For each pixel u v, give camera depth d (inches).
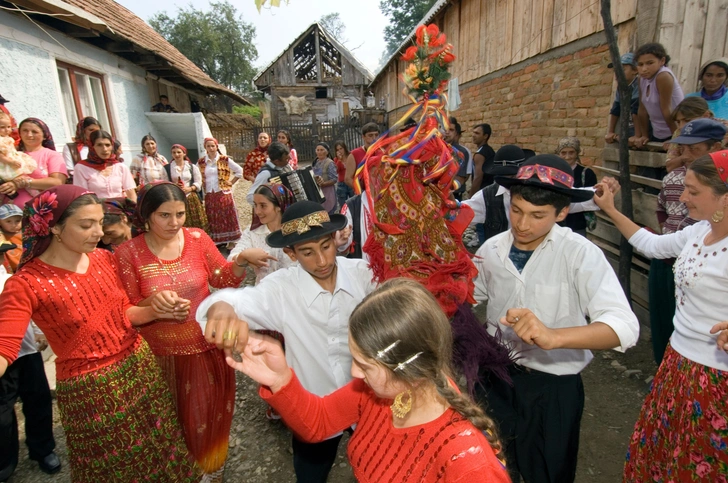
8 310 68.5
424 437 42.2
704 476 65.7
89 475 78.6
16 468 107.6
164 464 83.0
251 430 119.9
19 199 150.3
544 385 73.3
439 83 68.9
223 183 277.4
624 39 170.2
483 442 40.6
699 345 67.0
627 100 133.8
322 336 75.2
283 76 973.2
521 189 66.7
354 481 102.2
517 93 267.7
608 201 89.2
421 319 39.4
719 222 65.1
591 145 194.2
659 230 141.9
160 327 90.2
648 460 74.7
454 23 383.9
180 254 93.9
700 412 65.5
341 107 995.3
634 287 157.6
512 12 270.7
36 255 72.5
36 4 195.0
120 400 77.1
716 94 132.8
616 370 136.1
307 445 76.7
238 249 118.4
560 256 71.0
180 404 92.0
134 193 195.0
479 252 82.3
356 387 54.4
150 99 401.1
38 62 228.4
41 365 103.0
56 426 122.5
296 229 66.6
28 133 158.4
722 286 63.9
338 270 75.8
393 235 70.9
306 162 817.5
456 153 73.6
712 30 141.3
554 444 72.5
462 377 63.5
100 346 76.3
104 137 179.2
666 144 137.2
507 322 55.3
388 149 71.5
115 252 90.8
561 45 216.1
